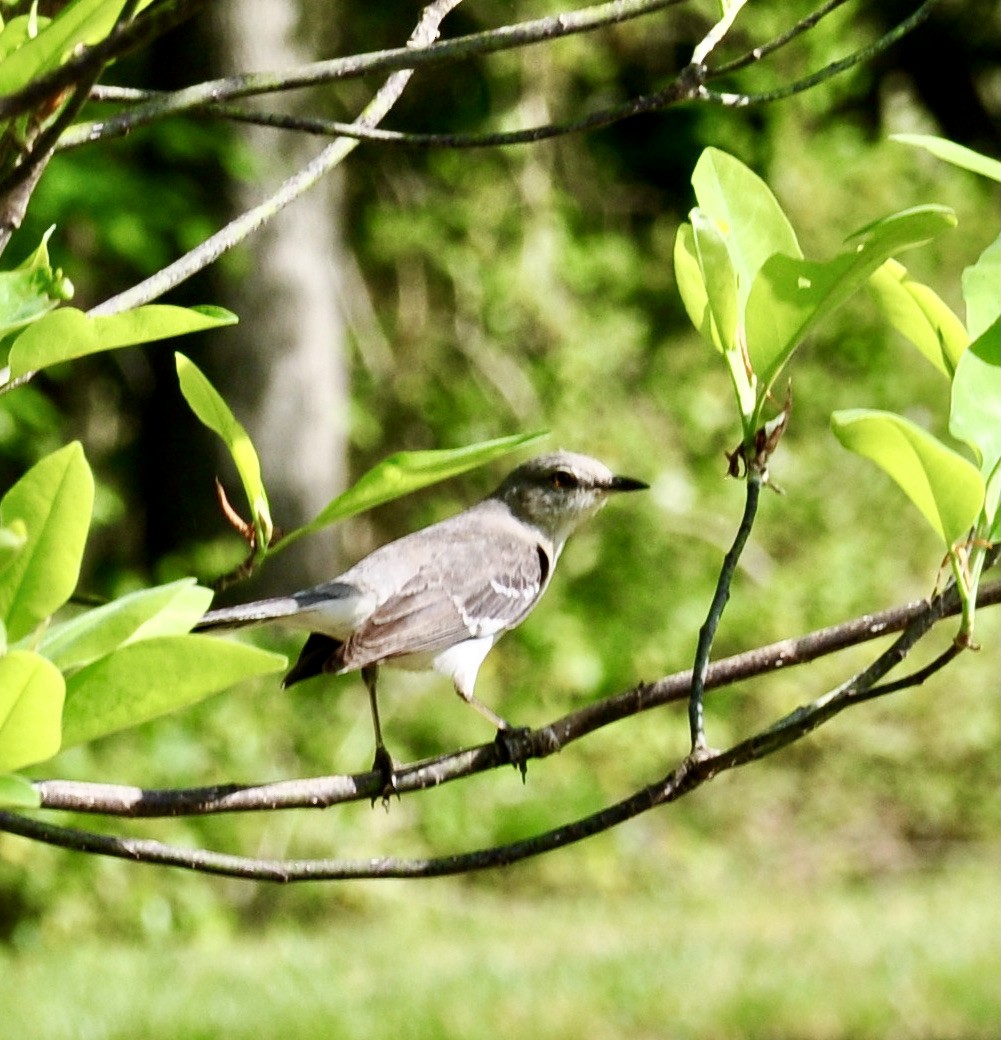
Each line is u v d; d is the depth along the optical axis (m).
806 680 19.58
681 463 21.55
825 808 19.30
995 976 11.98
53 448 19.19
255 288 19.88
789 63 21.33
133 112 3.14
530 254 21.64
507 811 17.67
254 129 19.69
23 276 3.01
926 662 19.39
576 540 20.41
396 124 21.78
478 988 12.37
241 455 3.60
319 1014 11.66
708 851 18.53
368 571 6.52
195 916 15.27
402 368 21.92
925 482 3.35
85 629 2.82
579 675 19.17
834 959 12.91
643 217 23.48
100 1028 11.46
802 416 21.39
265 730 16.91
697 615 20.12
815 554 20.55
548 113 22.05
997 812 19.45
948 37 24.62
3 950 14.49
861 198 22.02
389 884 16.62
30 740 2.55
